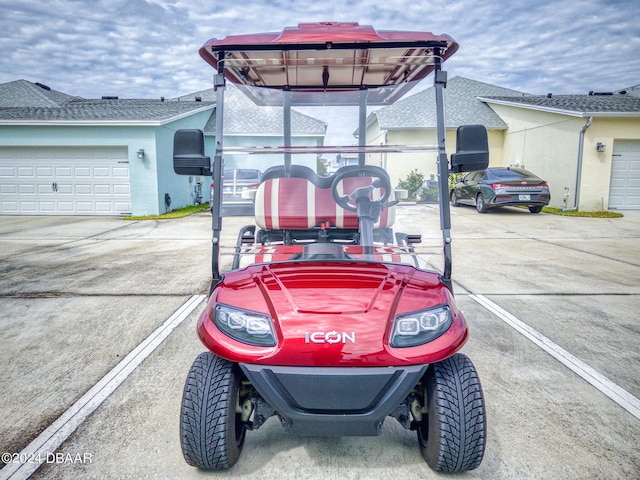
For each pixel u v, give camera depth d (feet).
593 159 47.67
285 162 9.73
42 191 48.96
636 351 13.01
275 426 9.45
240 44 8.37
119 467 8.02
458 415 7.13
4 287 19.85
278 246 9.15
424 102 8.78
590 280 20.89
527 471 7.84
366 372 6.78
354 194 9.62
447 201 8.40
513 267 23.52
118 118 47.57
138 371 11.83
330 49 8.46
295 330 6.93
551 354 12.81
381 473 7.84
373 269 8.54
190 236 34.06
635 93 77.00
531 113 56.44
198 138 8.17
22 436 8.94
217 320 7.45
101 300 17.95
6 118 47.24
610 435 8.91
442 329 7.20
